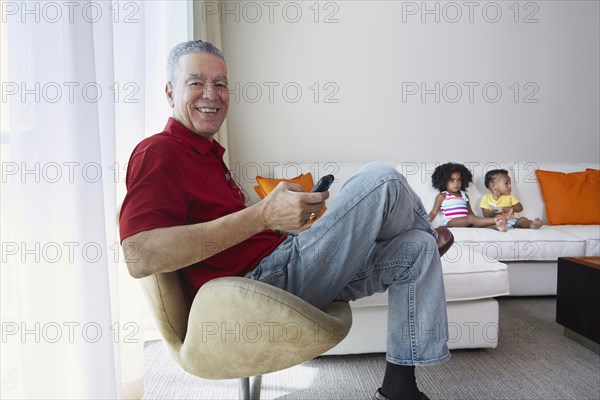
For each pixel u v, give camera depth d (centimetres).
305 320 107
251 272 132
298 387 187
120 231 112
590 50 410
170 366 208
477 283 212
